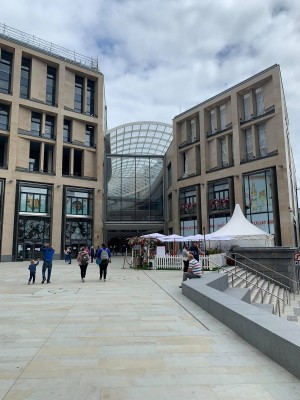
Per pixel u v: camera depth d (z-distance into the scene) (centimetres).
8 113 3781
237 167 3628
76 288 1383
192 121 4434
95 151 4347
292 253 2236
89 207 4169
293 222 3434
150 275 1962
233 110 3753
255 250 2342
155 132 5162
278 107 3297
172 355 534
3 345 585
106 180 4972
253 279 1998
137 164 5162
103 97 4578
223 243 2927
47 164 4084
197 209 4084
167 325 740
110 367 479
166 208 5053
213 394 391
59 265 2964
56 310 912
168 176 5131
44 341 611
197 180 4141
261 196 3356
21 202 3681
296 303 1806
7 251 3494
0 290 1316
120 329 704
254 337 580
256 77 3525
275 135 3325
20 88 3872
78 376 444
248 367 480
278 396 386
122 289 1352
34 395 386
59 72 4131
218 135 3941
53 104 4109
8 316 834
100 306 976
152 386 413
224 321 742
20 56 3831
